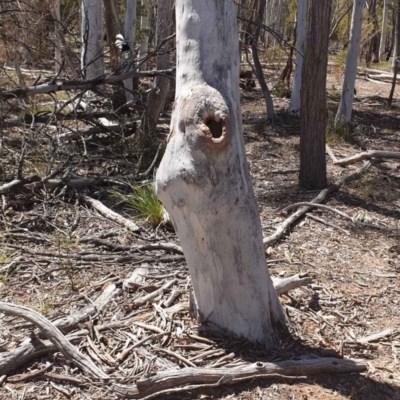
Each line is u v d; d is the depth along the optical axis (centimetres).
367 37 2169
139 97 917
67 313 440
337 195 791
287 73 1645
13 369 369
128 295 467
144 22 2011
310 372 377
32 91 809
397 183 872
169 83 926
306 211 704
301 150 812
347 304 492
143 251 557
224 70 348
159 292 465
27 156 733
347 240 639
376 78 2128
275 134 1167
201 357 380
